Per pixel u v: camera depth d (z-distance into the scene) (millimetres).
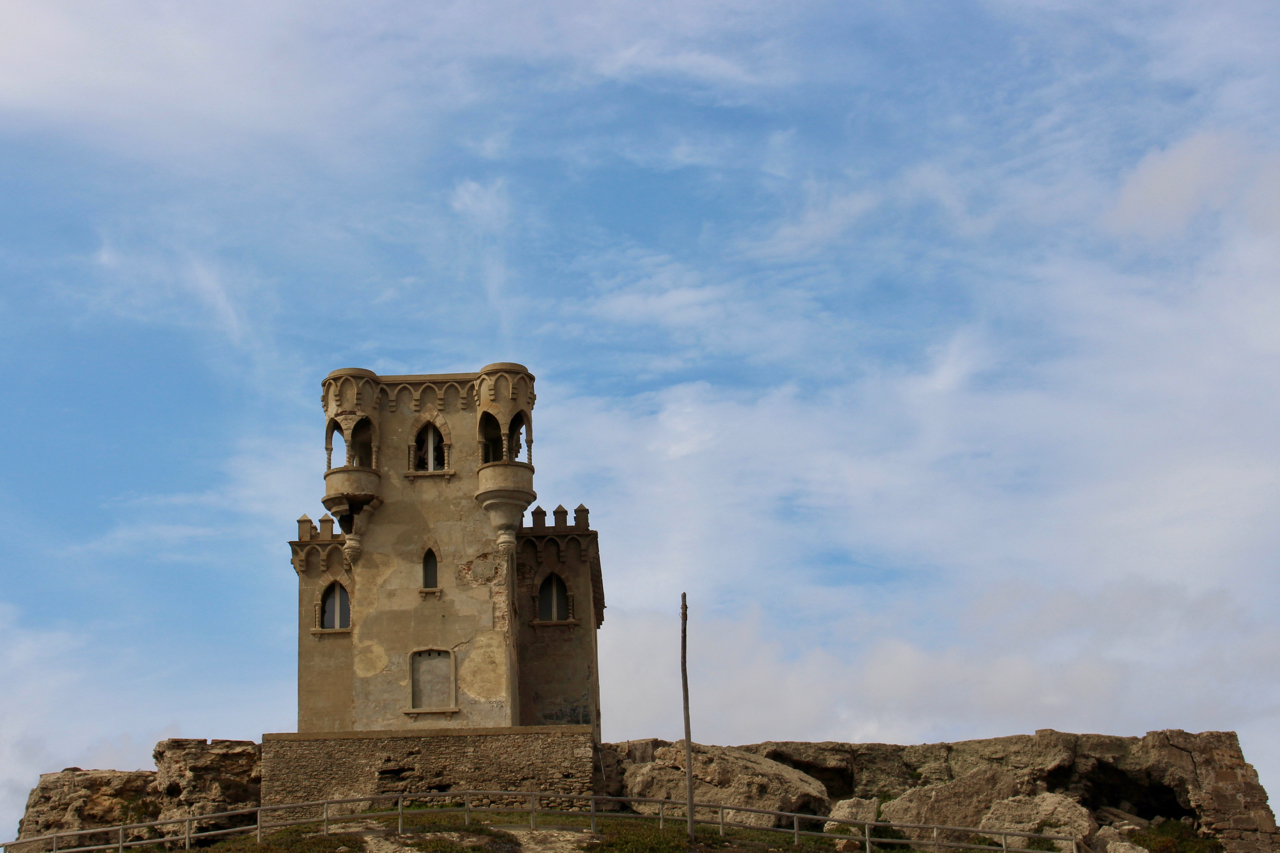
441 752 57062
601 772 59250
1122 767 57719
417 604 63344
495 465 63938
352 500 64062
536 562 71688
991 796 53406
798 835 50156
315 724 65062
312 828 52250
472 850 47281
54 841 48625
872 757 61250
